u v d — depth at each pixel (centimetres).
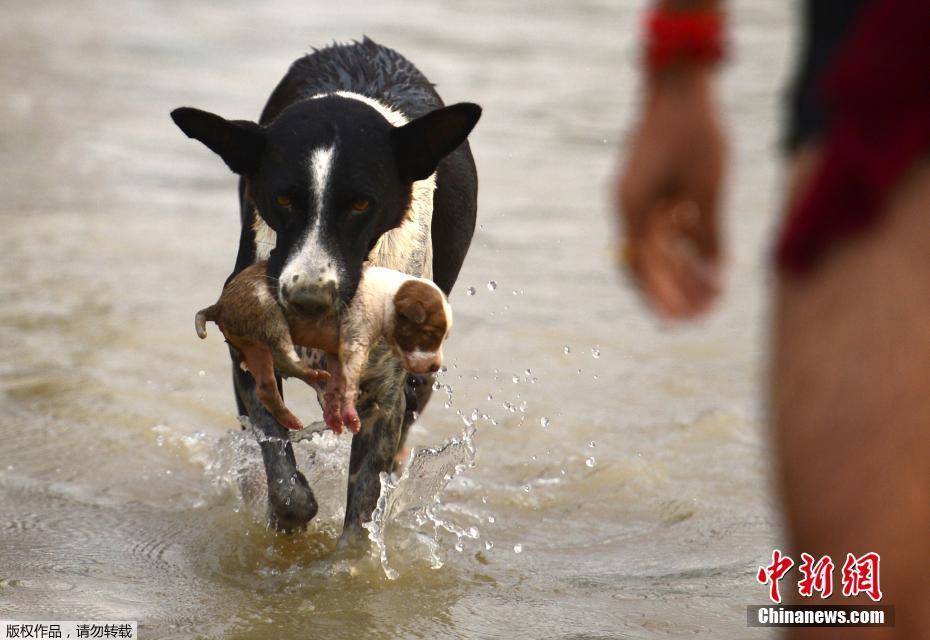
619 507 901
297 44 3212
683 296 328
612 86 2812
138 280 1403
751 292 1470
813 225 303
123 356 1168
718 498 911
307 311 721
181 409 1057
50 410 1028
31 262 1433
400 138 802
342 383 724
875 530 283
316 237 759
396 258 838
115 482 912
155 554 791
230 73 2770
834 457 291
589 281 1475
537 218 1750
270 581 757
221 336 1251
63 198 1730
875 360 291
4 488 880
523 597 734
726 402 1116
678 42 319
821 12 331
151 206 1738
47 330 1221
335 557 786
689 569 783
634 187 327
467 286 1433
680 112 322
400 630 680
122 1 3797
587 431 1043
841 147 305
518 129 2341
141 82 2602
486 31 3588
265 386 740
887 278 295
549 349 1241
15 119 2195
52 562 762
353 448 841
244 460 882
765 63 3212
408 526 844
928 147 299
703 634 671
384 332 740
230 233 1631
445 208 923
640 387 1152
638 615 702
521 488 930
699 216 330
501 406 1097
